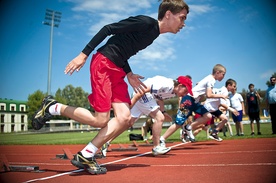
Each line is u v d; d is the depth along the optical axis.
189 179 2.29
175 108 29.67
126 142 8.74
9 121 74.62
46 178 2.49
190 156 4.02
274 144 5.32
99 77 2.73
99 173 2.67
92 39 2.71
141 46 2.95
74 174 2.70
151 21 2.86
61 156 4.39
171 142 7.16
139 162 3.54
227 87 9.09
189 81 4.55
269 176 2.26
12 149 7.24
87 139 13.05
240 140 6.95
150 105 4.25
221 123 6.78
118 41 2.83
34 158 4.51
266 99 9.12
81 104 86.88
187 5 3.07
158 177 2.43
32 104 65.81
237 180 2.16
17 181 2.37
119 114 2.84
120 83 2.91
